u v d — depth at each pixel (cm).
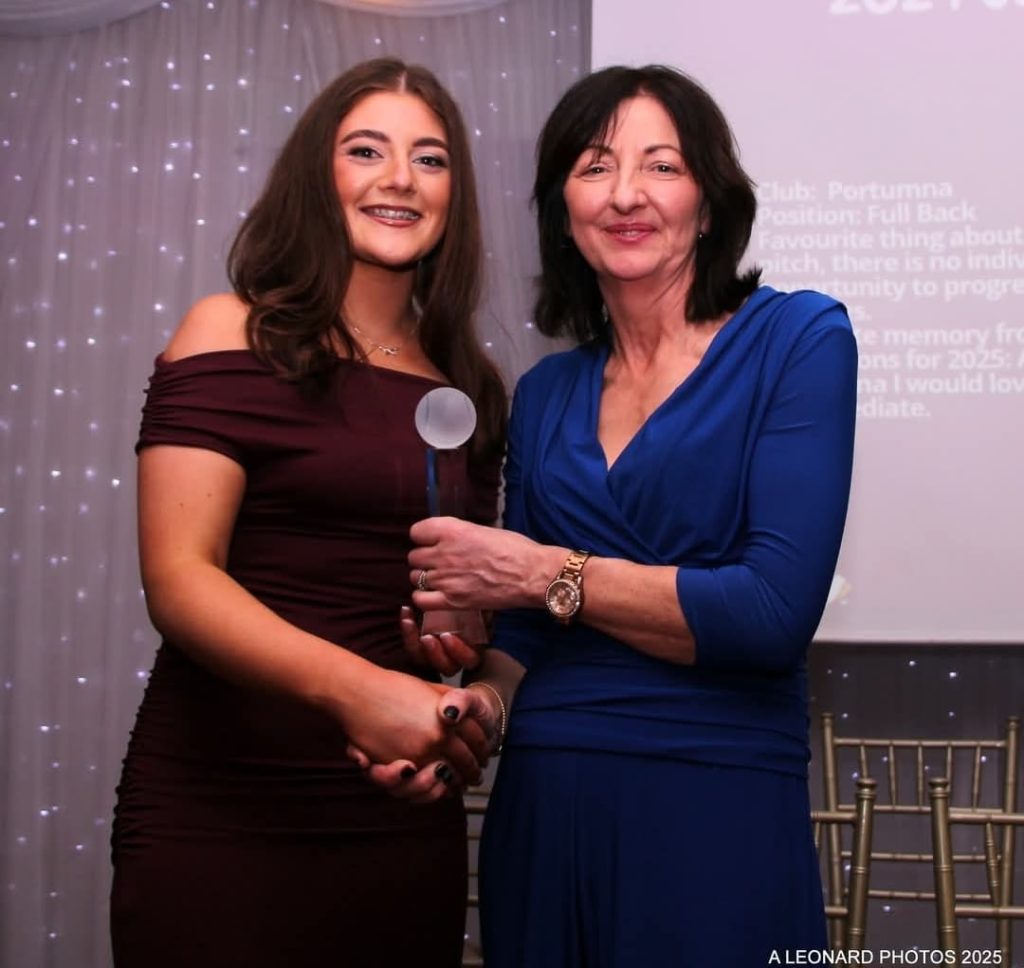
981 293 356
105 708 407
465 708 162
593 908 167
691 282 182
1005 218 356
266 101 414
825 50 360
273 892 175
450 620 176
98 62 415
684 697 167
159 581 170
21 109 414
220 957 173
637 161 179
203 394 176
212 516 174
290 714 178
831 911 246
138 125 416
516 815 173
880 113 359
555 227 192
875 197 359
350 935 179
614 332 191
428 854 184
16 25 410
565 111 184
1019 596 354
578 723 169
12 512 410
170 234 413
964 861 338
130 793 180
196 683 179
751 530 167
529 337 405
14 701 405
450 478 179
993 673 399
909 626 355
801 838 169
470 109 412
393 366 192
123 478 410
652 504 171
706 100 183
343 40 414
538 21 414
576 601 167
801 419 167
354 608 181
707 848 163
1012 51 357
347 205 188
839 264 359
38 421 410
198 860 174
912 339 358
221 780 176
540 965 167
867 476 358
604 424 182
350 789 179
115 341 413
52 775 407
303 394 179
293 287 183
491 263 406
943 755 397
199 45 416
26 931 399
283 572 179
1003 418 356
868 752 399
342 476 179
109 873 403
